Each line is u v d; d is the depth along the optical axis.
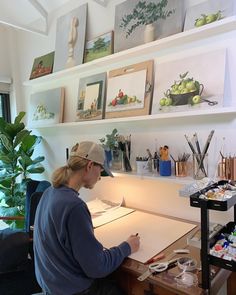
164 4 1.73
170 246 1.36
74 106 2.43
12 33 3.08
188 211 1.73
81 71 2.28
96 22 2.21
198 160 1.55
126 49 1.91
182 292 1.00
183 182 1.53
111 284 1.24
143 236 1.49
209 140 1.50
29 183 2.23
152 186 1.91
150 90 1.79
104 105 2.10
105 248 1.32
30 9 2.68
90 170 1.23
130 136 1.98
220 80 1.47
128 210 1.96
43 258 1.16
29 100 3.02
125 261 1.23
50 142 2.76
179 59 1.67
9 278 1.60
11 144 2.68
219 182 1.22
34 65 2.79
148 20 1.81
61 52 2.45
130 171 1.88
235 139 1.49
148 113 1.78
